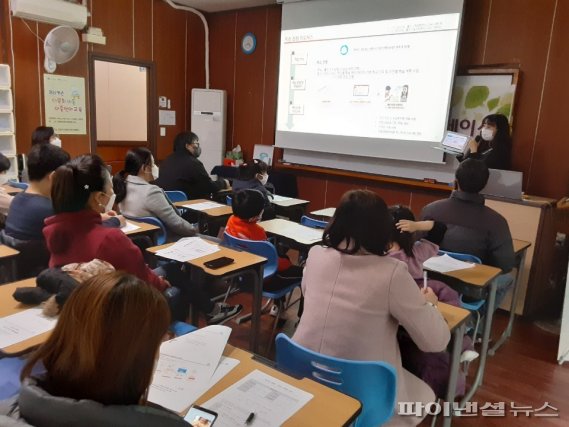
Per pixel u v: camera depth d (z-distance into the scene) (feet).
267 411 3.65
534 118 13.19
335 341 4.81
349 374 4.50
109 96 20.81
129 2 18.38
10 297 5.51
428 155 14.98
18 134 16.02
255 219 9.17
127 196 10.36
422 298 4.78
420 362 6.09
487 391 8.47
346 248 4.89
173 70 20.43
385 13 15.34
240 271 7.38
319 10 16.96
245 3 19.31
